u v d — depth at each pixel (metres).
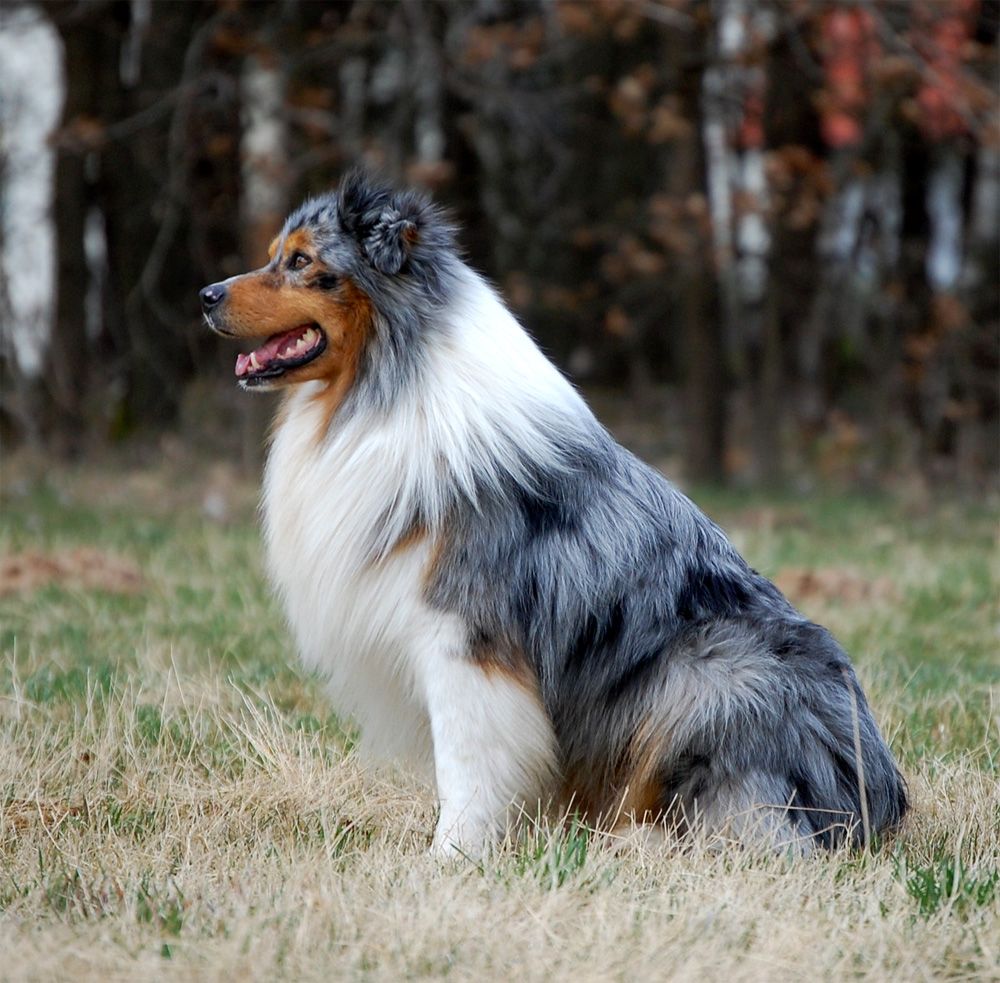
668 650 7.62
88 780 8.23
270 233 22.52
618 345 35.94
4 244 24.83
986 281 26.48
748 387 31.03
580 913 6.43
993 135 21.38
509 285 27.52
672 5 21.64
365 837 7.88
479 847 7.37
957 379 27.08
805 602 14.65
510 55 22.78
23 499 20.80
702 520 8.10
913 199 29.42
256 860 7.09
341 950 6.00
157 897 6.54
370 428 7.70
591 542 7.66
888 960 6.06
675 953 5.97
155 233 27.12
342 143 22.31
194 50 22.47
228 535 18.02
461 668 7.40
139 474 23.50
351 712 8.30
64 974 5.66
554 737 7.68
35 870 7.00
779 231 25.48
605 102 31.28
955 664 11.91
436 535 7.47
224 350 26.94
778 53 25.00
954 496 24.70
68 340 25.53
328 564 7.73
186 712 9.65
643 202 32.62
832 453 27.33
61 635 12.15
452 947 5.98
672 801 7.52
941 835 7.93
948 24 22.77
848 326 33.16
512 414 7.60
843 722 7.55
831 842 7.43
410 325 7.72
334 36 22.86
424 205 8.01
